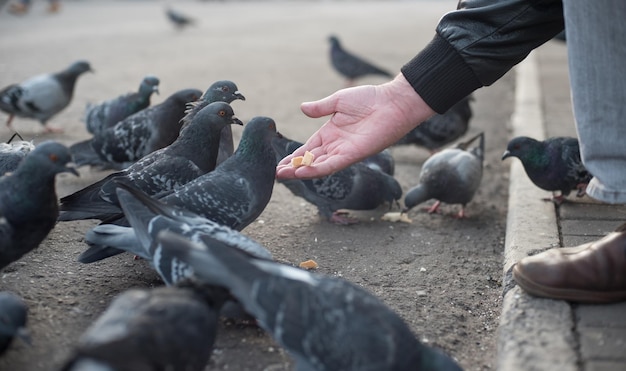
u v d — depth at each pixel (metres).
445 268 1.65
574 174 1.80
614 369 1.28
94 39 5.11
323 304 1.24
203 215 1.53
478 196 2.03
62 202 1.59
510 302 1.42
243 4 10.27
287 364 1.35
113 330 1.20
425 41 5.23
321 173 1.56
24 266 1.57
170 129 1.94
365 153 1.57
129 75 3.50
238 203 1.55
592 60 1.36
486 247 1.75
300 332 1.24
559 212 1.77
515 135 2.29
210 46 4.88
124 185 1.45
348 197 1.83
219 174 1.57
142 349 1.18
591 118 1.37
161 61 4.04
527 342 1.33
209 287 1.29
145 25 6.49
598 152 1.37
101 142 1.97
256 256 1.32
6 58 3.91
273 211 1.90
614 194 1.37
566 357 1.30
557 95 2.82
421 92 1.53
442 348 1.41
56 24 6.23
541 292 1.41
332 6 10.05
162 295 1.26
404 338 1.24
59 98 2.40
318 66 4.08
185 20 6.01
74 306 1.46
